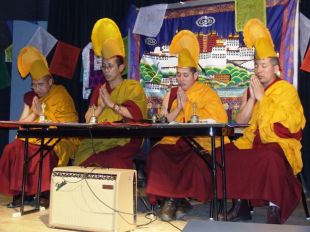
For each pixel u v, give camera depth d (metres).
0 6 5.04
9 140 4.80
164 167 2.82
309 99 3.91
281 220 2.50
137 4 4.46
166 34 4.18
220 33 3.94
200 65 3.98
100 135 2.67
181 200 2.98
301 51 3.84
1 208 3.22
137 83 3.49
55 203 2.49
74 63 4.64
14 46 4.82
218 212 2.65
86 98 4.59
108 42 3.56
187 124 2.36
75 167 2.57
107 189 2.37
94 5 4.68
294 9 3.68
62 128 2.75
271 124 2.75
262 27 3.43
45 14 5.05
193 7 4.06
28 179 3.18
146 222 2.72
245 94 3.35
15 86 4.80
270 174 2.50
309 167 3.90
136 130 2.57
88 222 2.40
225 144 2.97
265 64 2.99
